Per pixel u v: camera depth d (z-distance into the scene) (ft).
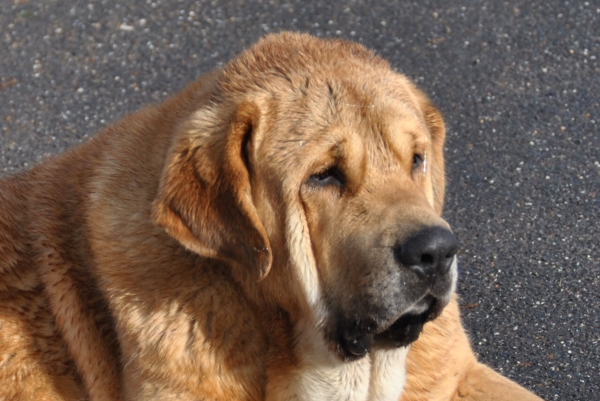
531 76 29.43
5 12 32.89
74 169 17.52
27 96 29.25
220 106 15.31
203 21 32.24
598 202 24.48
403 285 14.02
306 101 14.99
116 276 15.72
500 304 21.40
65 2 33.19
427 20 32.01
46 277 16.66
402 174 15.06
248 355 15.72
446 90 28.91
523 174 25.59
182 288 15.40
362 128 14.90
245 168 14.69
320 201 14.89
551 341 20.30
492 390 17.65
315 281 15.12
